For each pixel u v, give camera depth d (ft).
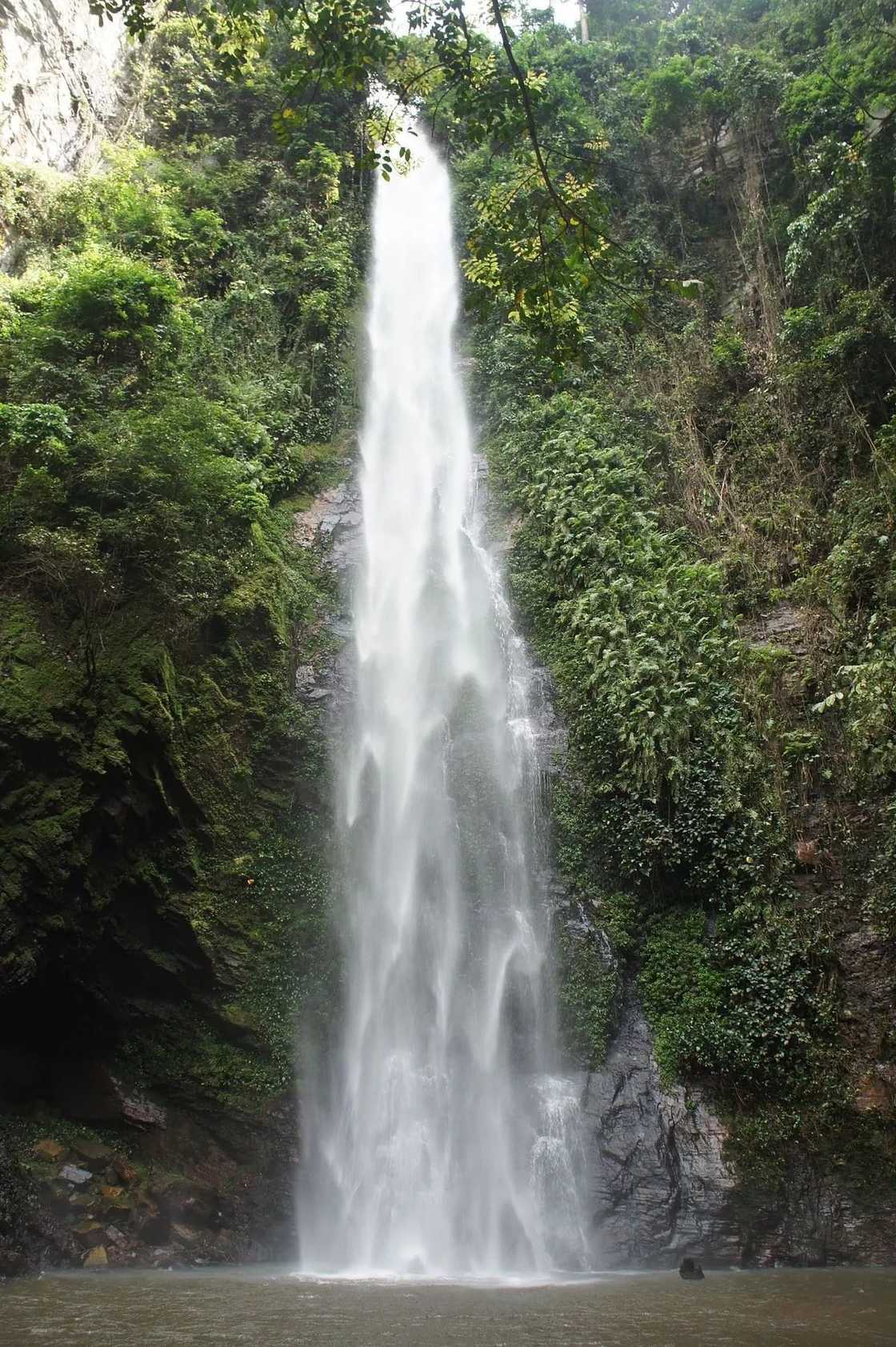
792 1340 25.03
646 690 56.75
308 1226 43.42
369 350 87.97
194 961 46.80
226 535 59.26
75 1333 25.41
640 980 51.42
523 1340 24.79
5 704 42.75
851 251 73.20
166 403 60.13
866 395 69.72
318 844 53.36
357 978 50.01
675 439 76.02
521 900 53.83
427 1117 46.78
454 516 76.69
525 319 33.68
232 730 53.88
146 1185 41.60
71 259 68.90
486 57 32.48
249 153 97.71
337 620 65.41
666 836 53.26
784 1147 44.88
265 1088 45.52
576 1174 44.27
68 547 46.47
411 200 100.68
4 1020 42.37
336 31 31.53
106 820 44.11
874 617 56.44
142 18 33.76
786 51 101.96
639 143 101.76
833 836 52.19
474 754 59.47
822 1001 47.70
